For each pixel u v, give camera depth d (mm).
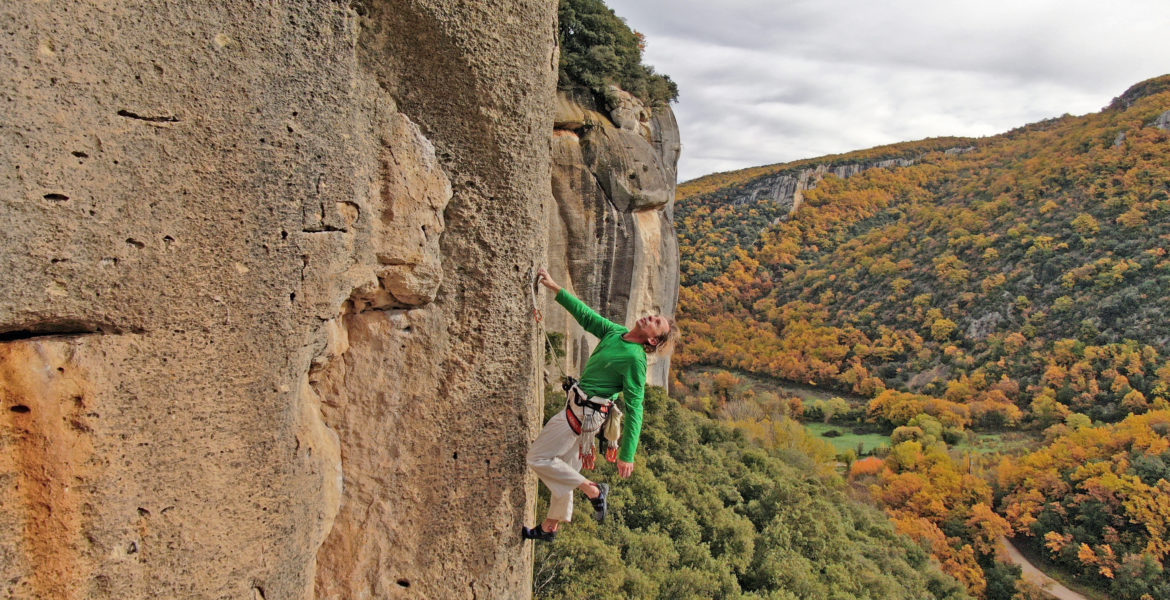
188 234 2670
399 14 3391
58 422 2494
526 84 3703
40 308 2426
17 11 2297
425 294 3609
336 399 3531
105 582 2594
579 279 28234
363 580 3598
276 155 2854
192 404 2736
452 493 3770
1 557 2455
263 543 2953
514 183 3770
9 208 2316
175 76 2605
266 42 2812
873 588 20406
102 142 2469
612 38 29578
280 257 2904
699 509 20531
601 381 3863
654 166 30047
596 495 3830
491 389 3840
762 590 17609
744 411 51438
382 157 3373
